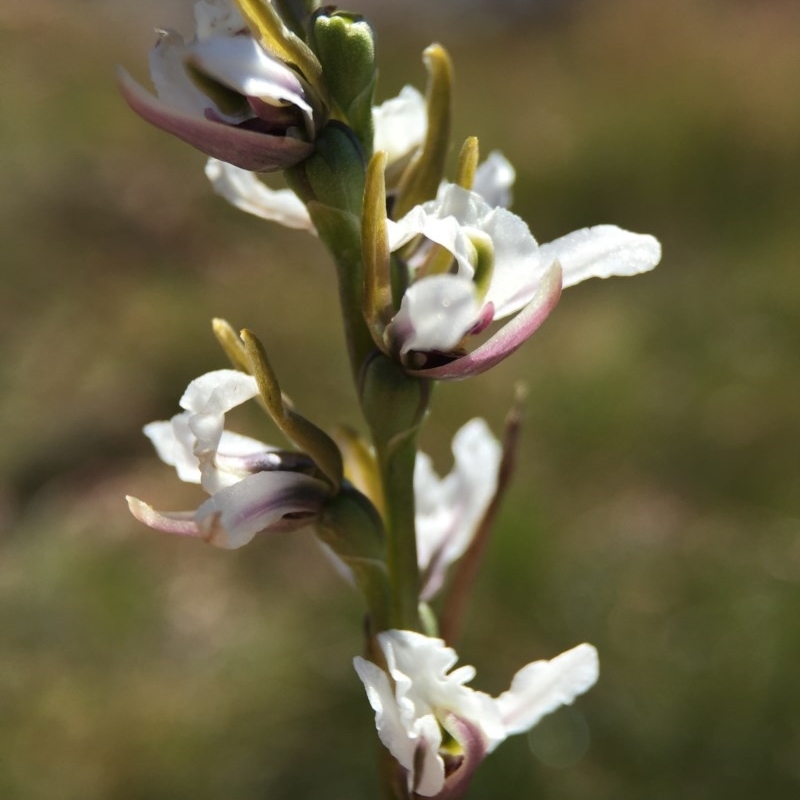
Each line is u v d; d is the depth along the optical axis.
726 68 0.44
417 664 0.08
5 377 0.29
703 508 0.23
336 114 0.09
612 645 0.20
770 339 0.28
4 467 0.26
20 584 0.22
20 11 0.52
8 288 0.32
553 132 0.42
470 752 0.08
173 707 0.19
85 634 0.21
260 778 0.18
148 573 0.22
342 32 0.09
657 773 0.18
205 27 0.08
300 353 0.29
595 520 0.23
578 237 0.08
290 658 0.20
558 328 0.29
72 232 0.35
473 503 0.10
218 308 0.31
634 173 0.38
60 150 0.39
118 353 0.29
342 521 0.09
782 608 0.20
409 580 0.09
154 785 0.18
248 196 0.09
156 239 0.35
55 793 0.18
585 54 0.51
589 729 0.18
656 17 0.51
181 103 0.08
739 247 0.33
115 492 0.25
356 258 0.09
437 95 0.09
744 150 0.38
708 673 0.19
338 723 0.19
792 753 0.18
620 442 0.25
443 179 0.09
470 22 0.58
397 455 0.09
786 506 0.23
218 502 0.08
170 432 0.09
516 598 0.20
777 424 0.25
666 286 0.31
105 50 0.51
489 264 0.08
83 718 0.19
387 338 0.08
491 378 0.27
